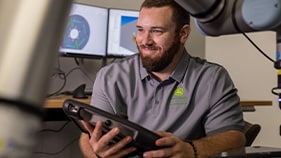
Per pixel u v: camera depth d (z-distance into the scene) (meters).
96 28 2.10
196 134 1.20
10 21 0.19
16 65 0.19
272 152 0.75
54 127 2.24
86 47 2.06
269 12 0.47
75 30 1.99
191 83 1.23
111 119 0.87
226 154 0.75
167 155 0.87
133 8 2.47
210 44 2.76
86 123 0.93
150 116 1.20
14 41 0.19
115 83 1.26
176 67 1.24
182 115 1.19
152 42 1.21
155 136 0.86
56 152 2.26
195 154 0.97
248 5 0.48
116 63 1.36
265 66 2.55
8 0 0.19
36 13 0.19
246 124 1.47
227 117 1.18
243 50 2.66
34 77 0.19
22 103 0.18
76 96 1.72
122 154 0.91
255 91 2.62
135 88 1.25
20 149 0.17
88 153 1.08
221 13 0.50
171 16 1.20
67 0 0.20
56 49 0.20
